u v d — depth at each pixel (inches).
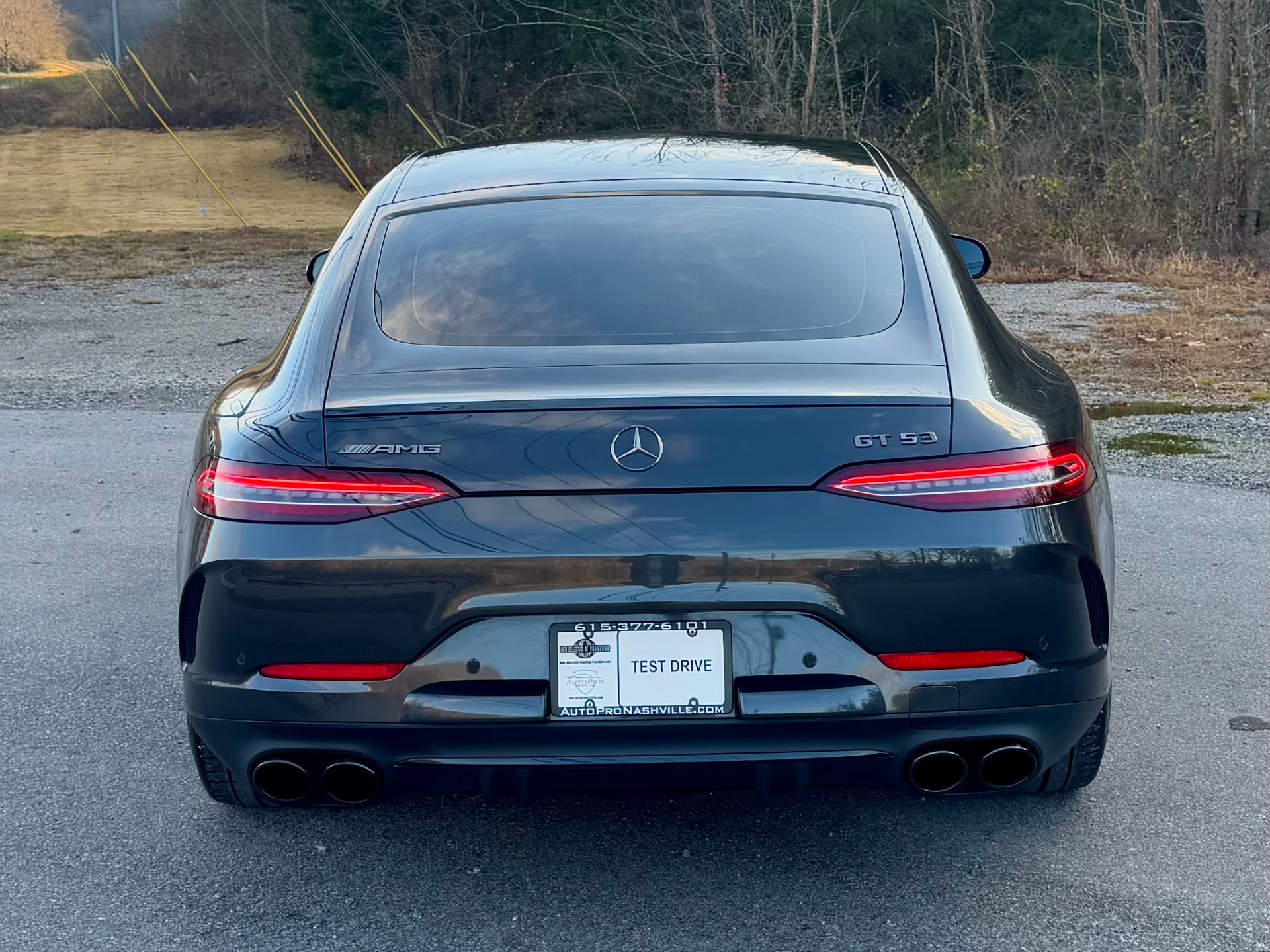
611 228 117.5
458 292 109.7
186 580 96.6
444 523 90.7
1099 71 879.1
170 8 2354.8
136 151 1918.1
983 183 718.5
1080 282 555.2
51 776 129.6
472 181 128.5
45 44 2940.5
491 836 117.4
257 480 93.2
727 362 98.3
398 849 114.9
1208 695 144.8
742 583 90.0
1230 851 111.4
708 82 956.6
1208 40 649.0
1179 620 167.8
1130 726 137.3
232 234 879.7
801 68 952.3
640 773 93.4
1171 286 532.7
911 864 110.8
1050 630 93.7
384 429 92.7
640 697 92.0
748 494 90.5
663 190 124.0
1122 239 639.1
